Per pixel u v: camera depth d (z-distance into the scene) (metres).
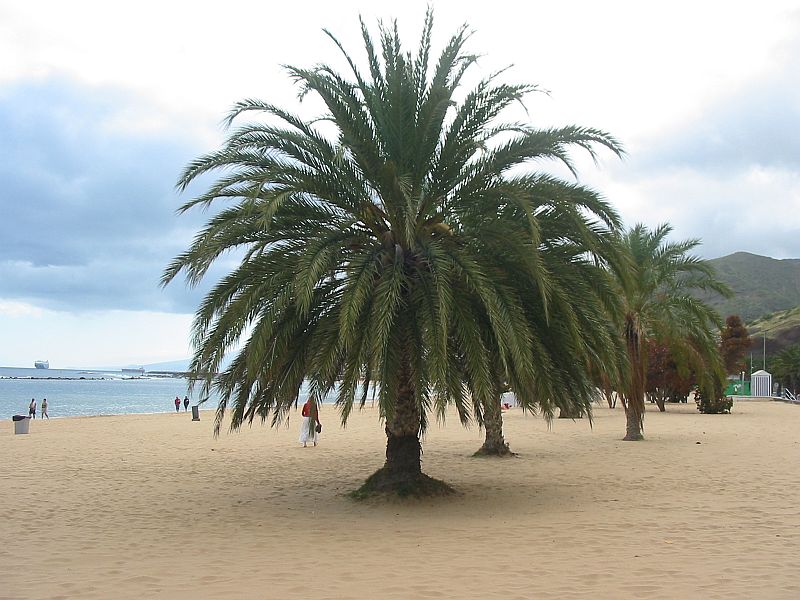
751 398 69.75
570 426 30.28
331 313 11.21
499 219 11.38
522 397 10.92
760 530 9.28
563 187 11.13
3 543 9.23
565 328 11.20
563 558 7.84
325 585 6.87
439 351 9.71
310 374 11.05
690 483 13.91
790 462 17.20
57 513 11.48
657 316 23.72
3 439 26.48
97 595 6.59
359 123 11.54
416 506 11.57
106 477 15.84
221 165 11.38
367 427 32.12
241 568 7.68
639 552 8.07
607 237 11.29
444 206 11.99
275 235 11.45
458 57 12.02
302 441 22.97
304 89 11.75
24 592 6.72
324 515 11.04
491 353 11.20
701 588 6.51
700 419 35.56
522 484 14.01
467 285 10.69
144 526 10.38
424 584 6.84
